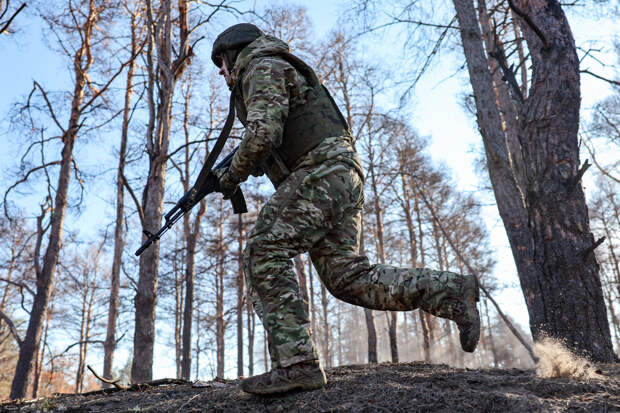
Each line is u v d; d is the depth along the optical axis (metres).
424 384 2.18
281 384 1.97
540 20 5.06
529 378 2.28
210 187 2.44
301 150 2.11
